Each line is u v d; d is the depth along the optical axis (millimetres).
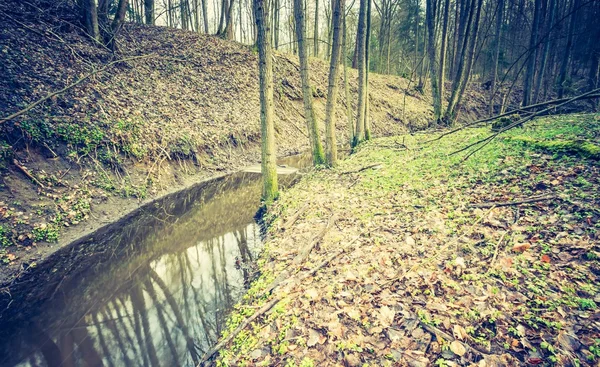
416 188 7305
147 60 15031
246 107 17531
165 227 8875
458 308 3508
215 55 19594
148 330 5082
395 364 3033
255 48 22406
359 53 13539
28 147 8070
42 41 11016
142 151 10703
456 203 5984
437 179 7512
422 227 5445
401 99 29125
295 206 8078
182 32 20609
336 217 6660
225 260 6969
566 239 4074
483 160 7688
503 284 3684
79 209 8125
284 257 5789
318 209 7441
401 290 4020
